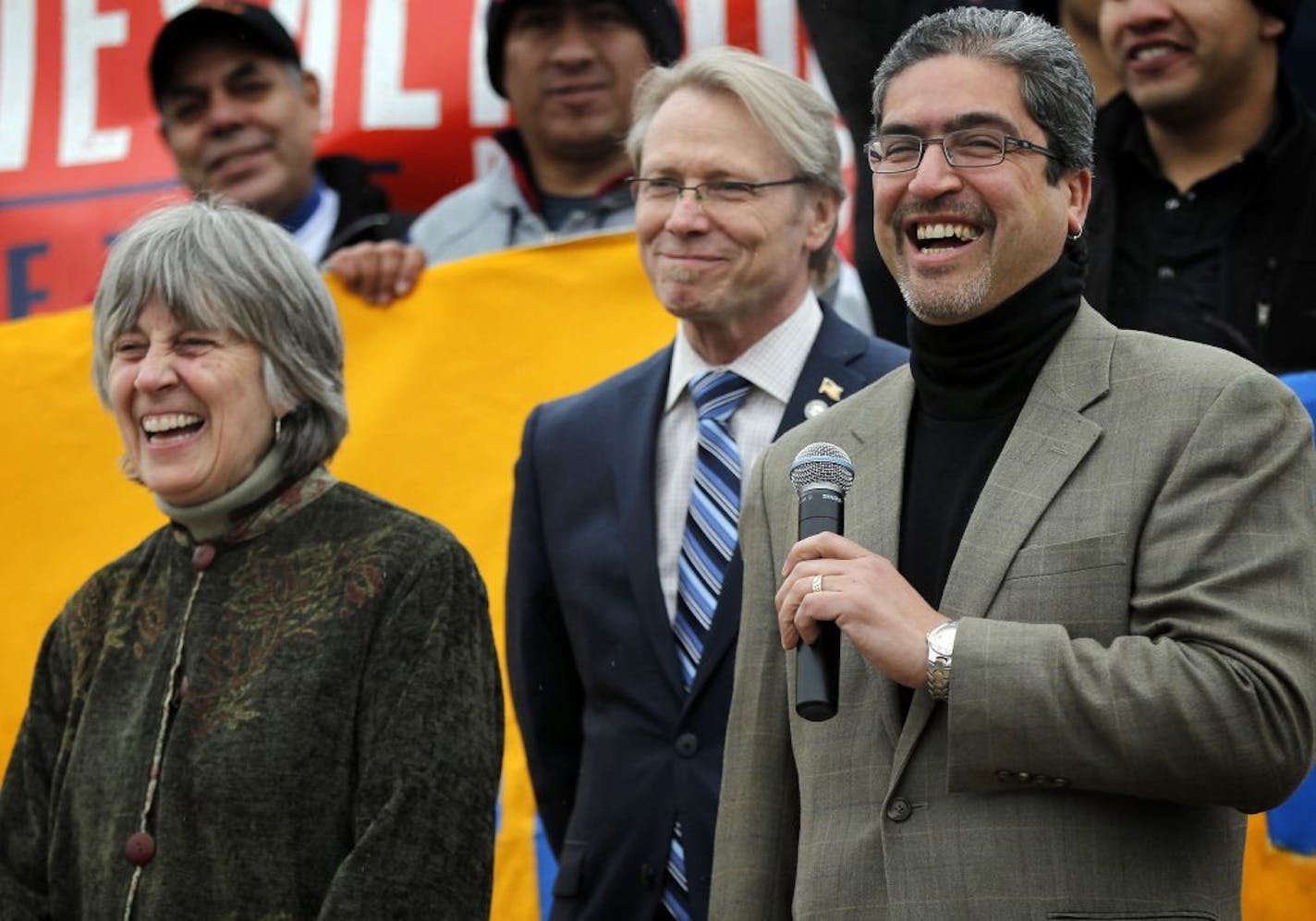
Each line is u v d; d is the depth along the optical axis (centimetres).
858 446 1484
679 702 1781
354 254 2403
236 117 2658
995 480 1369
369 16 2897
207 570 1602
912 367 1477
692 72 1952
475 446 2347
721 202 1895
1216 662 1252
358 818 1490
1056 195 1435
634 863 1755
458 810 1492
